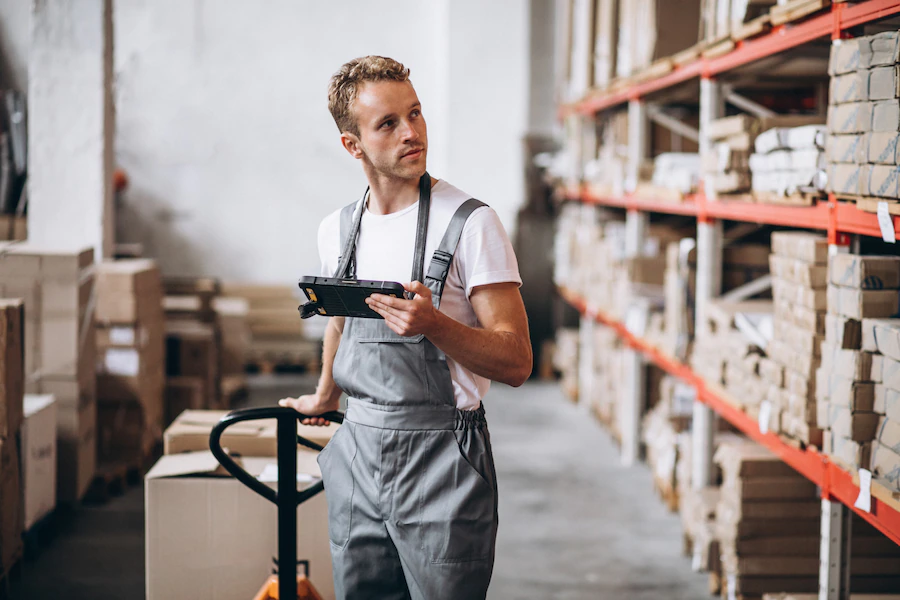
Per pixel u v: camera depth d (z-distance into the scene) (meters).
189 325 6.42
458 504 1.92
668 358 4.67
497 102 8.88
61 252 4.39
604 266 6.29
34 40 5.46
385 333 1.98
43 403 4.20
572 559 4.21
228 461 2.38
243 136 9.05
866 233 2.60
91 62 5.48
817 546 3.47
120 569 3.94
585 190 7.00
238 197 9.10
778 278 3.23
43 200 5.54
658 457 5.09
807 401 2.93
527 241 8.76
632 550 4.32
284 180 9.13
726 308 3.89
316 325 8.56
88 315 4.69
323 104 9.10
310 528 2.86
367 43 9.16
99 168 5.53
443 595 1.94
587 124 7.21
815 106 4.89
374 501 2.00
